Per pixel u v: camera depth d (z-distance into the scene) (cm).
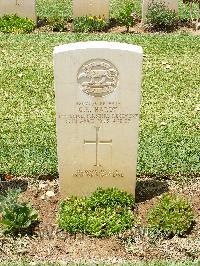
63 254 319
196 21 632
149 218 334
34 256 317
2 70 513
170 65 528
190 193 365
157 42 575
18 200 347
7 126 429
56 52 315
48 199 359
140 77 321
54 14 670
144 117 443
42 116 443
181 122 437
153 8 621
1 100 466
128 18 622
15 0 621
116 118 332
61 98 326
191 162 388
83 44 317
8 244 324
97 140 338
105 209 338
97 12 627
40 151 397
